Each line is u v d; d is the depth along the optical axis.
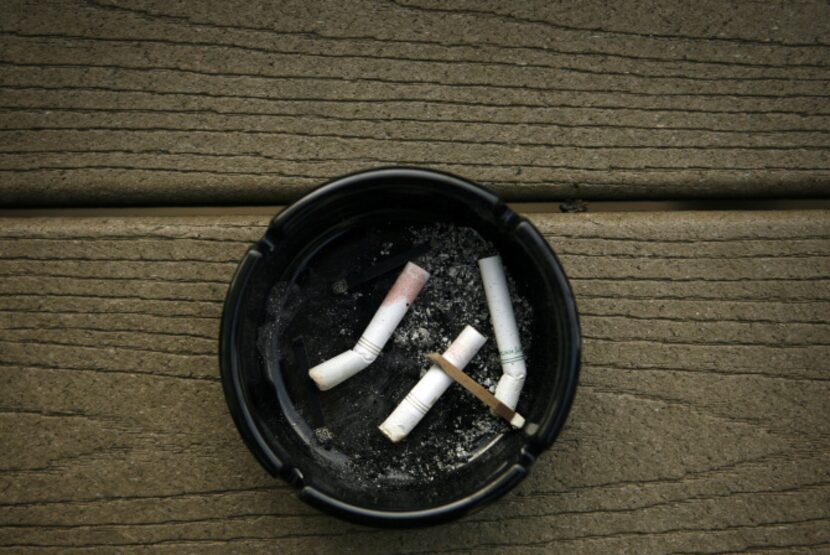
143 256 0.38
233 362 0.34
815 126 0.39
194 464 0.38
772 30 0.39
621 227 0.38
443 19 0.39
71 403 0.38
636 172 0.39
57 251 0.38
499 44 0.39
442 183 0.34
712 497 0.38
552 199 0.39
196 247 0.38
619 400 0.38
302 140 0.38
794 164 0.39
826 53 0.39
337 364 0.36
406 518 0.33
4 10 0.39
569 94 0.39
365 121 0.39
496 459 0.36
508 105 0.39
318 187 0.34
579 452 0.38
